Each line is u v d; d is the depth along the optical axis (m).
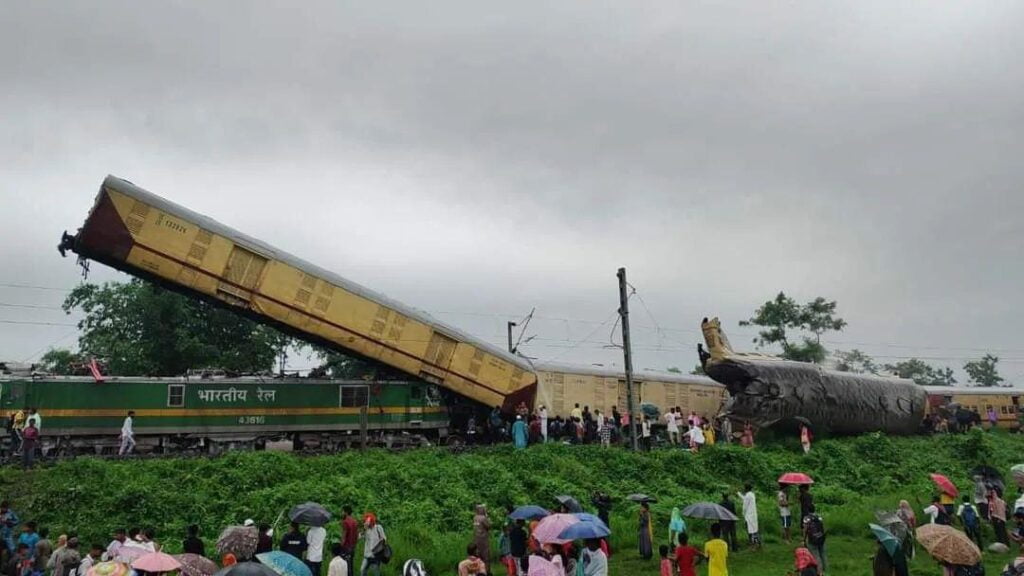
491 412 31.12
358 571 16.02
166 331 39.75
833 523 20.75
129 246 25.05
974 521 17.89
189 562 10.73
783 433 34.34
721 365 33.28
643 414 32.06
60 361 51.88
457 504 20.91
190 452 25.80
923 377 92.44
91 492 19.42
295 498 19.97
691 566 12.87
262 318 27.41
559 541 11.11
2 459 22.80
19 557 13.54
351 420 29.03
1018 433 50.31
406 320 29.34
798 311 57.03
